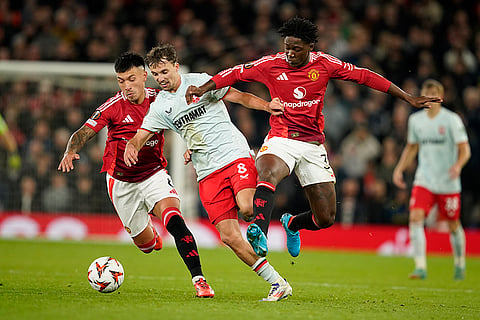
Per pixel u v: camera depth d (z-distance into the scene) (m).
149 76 46.47
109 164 24.39
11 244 46.81
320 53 22.28
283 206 52.06
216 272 34.09
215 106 22.59
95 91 54.97
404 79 60.88
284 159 21.73
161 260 39.16
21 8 67.44
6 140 40.00
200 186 22.66
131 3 67.38
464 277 35.06
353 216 52.03
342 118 57.19
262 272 21.44
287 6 64.75
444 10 65.88
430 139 34.81
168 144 51.75
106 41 64.25
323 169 22.59
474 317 19.30
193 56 63.22
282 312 18.33
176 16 66.81
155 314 17.19
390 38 62.69
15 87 56.41
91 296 21.05
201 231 51.66
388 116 57.97
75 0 68.69
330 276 34.12
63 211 54.25
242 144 22.72
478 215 53.28
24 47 64.19
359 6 66.00
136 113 23.73
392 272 37.56
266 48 62.81
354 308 20.20
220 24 65.69
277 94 22.20
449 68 61.75
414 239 34.59
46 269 32.31
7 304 18.53
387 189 52.53
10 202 54.81
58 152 54.94
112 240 52.53
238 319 16.80
